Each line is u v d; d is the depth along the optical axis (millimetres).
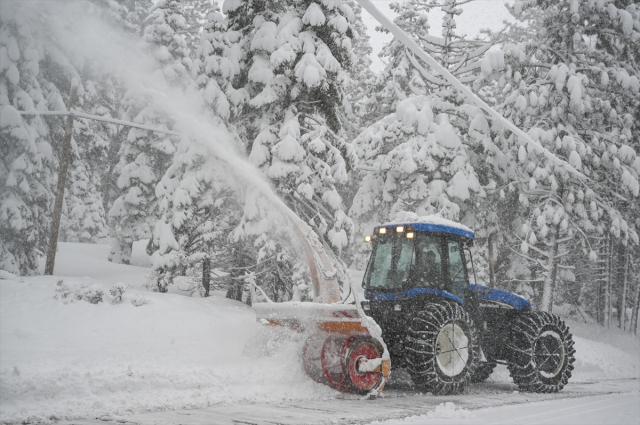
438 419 5883
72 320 13141
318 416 5859
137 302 14812
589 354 16391
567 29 23828
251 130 19266
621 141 23188
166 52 26406
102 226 38719
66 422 5184
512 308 10430
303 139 17891
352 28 18656
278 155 17234
